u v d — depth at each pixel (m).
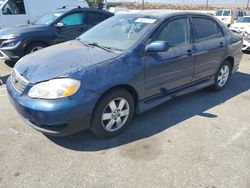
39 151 3.10
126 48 3.48
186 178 2.71
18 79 3.19
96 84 3.01
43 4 10.68
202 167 2.88
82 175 2.72
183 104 4.56
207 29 4.62
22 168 2.81
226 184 2.64
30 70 3.15
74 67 3.04
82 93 2.91
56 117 2.82
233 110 4.38
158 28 3.72
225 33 5.05
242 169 2.87
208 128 3.74
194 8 49.91
